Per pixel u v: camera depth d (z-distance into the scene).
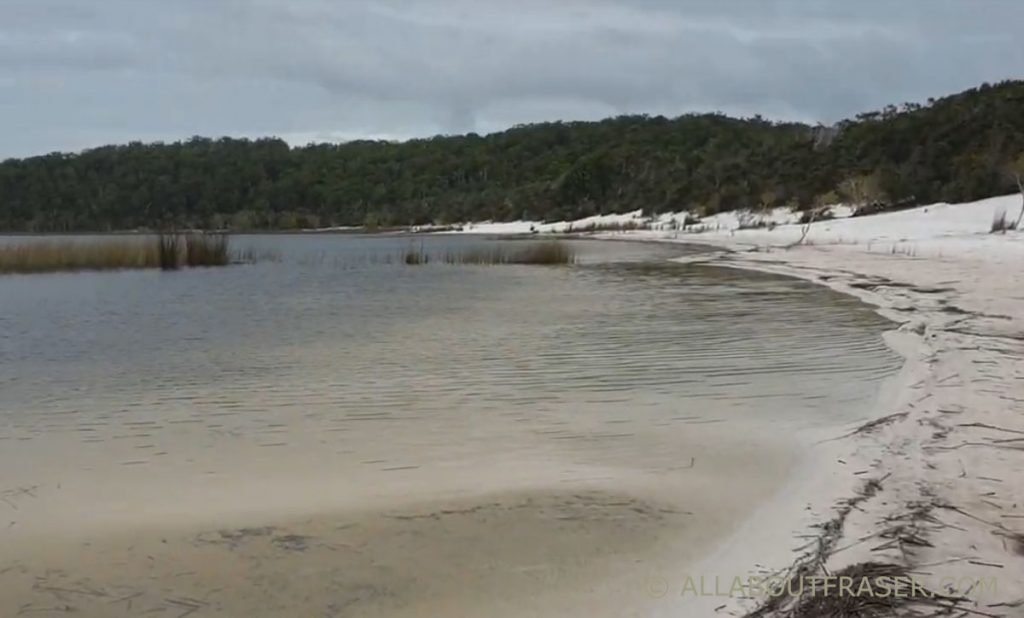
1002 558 4.25
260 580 4.21
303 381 8.88
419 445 6.50
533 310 14.88
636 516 4.99
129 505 5.26
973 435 6.30
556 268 26.22
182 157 93.94
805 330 11.99
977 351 9.53
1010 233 28.25
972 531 4.57
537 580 4.19
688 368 9.38
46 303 16.81
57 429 7.05
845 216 41.97
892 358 9.62
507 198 76.69
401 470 5.90
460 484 5.59
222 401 8.00
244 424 7.17
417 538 4.71
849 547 4.43
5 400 8.08
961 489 5.20
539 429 6.93
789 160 55.38
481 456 6.21
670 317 13.71
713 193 55.97
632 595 4.02
